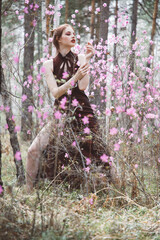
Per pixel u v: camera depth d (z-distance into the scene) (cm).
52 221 215
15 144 299
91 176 296
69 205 251
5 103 254
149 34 1320
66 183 314
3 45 251
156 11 1101
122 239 214
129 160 313
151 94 361
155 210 277
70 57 336
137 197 301
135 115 291
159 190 317
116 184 304
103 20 756
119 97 345
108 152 312
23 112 233
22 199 257
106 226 236
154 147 323
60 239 193
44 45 484
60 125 271
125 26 434
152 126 326
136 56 397
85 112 320
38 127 232
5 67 259
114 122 327
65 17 1132
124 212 268
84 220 245
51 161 309
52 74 327
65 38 330
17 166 307
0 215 217
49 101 266
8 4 279
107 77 419
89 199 270
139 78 380
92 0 1108
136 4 886
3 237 194
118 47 400
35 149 301
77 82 326
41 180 303
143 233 229
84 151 315
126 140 313
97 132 312
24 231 206
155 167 325
